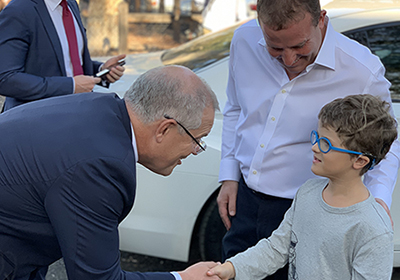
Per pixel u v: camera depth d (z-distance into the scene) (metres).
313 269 1.58
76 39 2.62
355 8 2.66
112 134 1.39
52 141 1.34
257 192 1.93
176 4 10.47
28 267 1.53
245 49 1.90
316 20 1.53
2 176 1.35
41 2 2.44
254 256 1.74
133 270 2.92
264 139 1.86
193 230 2.72
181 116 1.42
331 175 1.53
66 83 2.46
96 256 1.36
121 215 1.47
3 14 2.36
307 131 1.80
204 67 2.82
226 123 2.14
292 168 1.85
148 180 2.61
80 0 9.70
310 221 1.60
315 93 1.76
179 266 2.98
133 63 3.19
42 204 1.37
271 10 1.51
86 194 1.31
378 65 1.73
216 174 2.51
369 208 1.49
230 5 9.89
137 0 11.09
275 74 1.82
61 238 1.35
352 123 1.45
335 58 1.72
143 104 1.42
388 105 1.56
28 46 2.42
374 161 1.51
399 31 2.56
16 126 1.41
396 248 2.53
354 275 1.49
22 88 2.35
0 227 1.40
